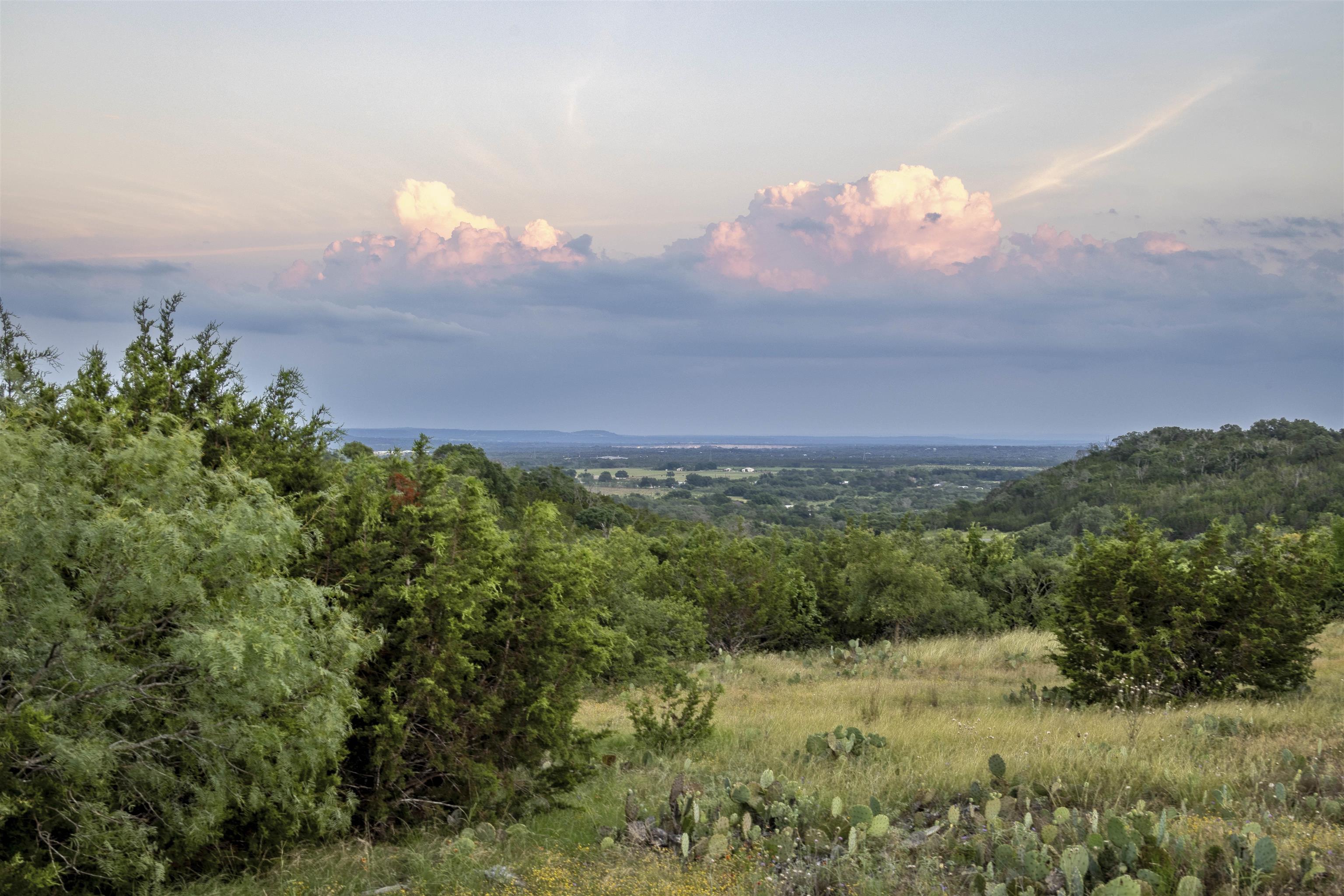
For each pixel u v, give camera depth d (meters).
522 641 8.02
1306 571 13.12
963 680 17.36
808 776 8.37
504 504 43.47
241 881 5.79
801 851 6.41
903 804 7.45
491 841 6.86
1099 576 13.62
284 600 5.75
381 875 6.09
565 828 7.49
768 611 24.06
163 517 5.01
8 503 4.68
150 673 5.21
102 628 4.95
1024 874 5.52
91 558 4.92
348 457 8.34
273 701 5.28
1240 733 9.51
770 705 14.16
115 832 4.84
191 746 5.17
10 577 4.64
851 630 26.31
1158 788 7.49
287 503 7.52
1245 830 5.54
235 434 7.80
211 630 4.84
